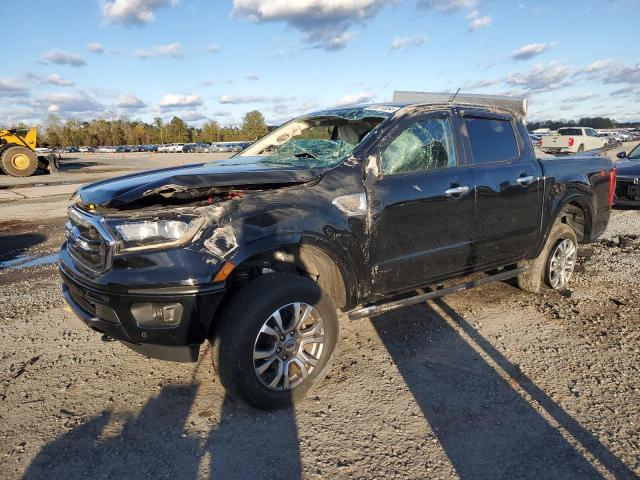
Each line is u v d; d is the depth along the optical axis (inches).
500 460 98.2
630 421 110.6
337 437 106.3
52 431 109.0
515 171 167.6
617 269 228.8
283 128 188.1
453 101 164.6
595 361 139.3
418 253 142.6
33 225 371.2
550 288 199.5
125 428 110.1
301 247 121.1
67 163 1378.0
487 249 162.2
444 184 146.2
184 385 128.4
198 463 98.2
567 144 1060.5
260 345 115.1
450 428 108.9
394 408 116.9
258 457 100.0
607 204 211.3
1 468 96.9
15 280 223.3
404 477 93.8
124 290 105.0
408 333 159.5
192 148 3191.4
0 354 146.3
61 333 161.6
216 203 110.0
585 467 95.8
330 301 123.0
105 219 109.0
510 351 146.3
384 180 134.6
